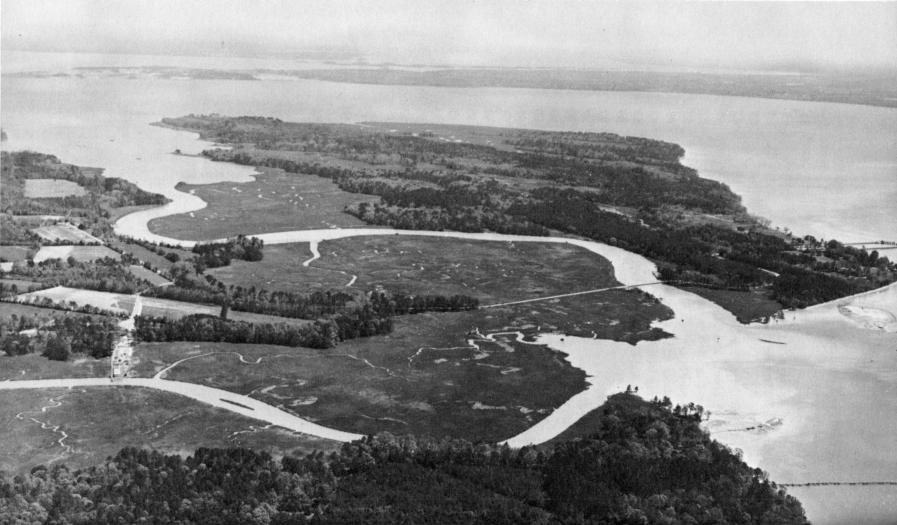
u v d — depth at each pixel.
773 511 187.88
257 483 189.50
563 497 187.75
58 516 176.38
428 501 185.75
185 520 177.38
